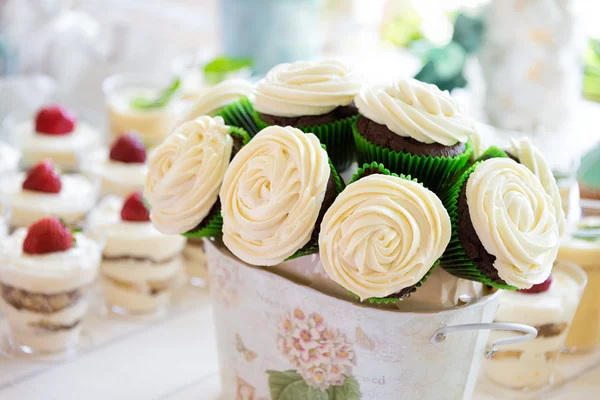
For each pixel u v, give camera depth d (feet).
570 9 3.27
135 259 2.72
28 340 2.58
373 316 2.00
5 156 3.34
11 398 2.39
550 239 1.96
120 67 4.68
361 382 2.08
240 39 3.81
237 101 2.27
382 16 4.58
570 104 3.39
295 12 3.74
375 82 2.12
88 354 2.59
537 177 2.04
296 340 2.12
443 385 2.08
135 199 2.80
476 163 2.03
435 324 2.00
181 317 2.79
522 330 2.02
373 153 2.05
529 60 3.30
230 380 2.32
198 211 2.11
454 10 4.25
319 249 1.95
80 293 2.59
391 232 1.89
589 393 2.48
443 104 2.06
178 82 3.71
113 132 3.82
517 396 2.45
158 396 2.42
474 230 1.95
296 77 2.14
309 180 1.96
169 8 4.86
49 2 4.67
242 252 2.01
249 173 2.01
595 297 2.59
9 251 2.60
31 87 4.32
